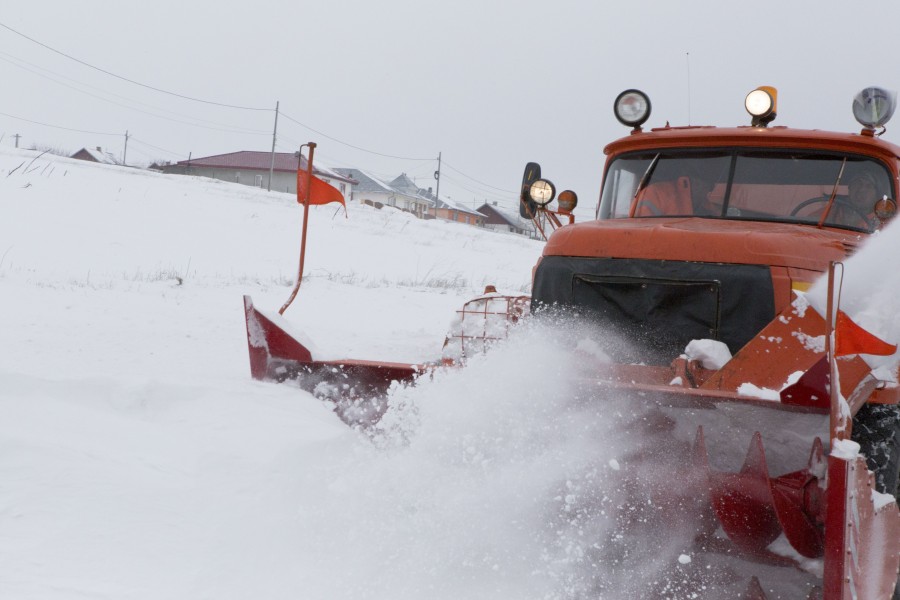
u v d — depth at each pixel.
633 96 5.57
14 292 10.25
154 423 4.39
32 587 2.83
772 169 5.11
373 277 21.00
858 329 3.14
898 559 3.12
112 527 3.27
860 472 2.85
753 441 3.19
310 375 4.80
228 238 25.08
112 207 26.22
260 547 3.36
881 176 5.05
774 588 3.32
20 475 3.48
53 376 4.84
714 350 3.83
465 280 20.47
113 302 10.20
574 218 6.07
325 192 5.29
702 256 4.20
